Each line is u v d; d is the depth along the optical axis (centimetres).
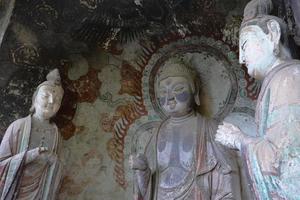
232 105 629
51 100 601
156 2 621
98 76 658
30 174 569
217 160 584
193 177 582
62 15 617
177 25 646
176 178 588
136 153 629
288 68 469
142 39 657
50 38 629
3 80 621
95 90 656
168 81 621
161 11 629
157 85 640
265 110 464
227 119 621
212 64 646
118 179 626
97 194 622
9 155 578
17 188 561
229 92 634
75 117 646
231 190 569
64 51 645
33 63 630
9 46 616
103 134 643
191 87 622
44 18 614
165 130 620
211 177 580
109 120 647
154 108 645
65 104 646
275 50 488
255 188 451
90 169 631
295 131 433
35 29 618
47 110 600
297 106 443
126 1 615
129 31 647
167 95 619
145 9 625
